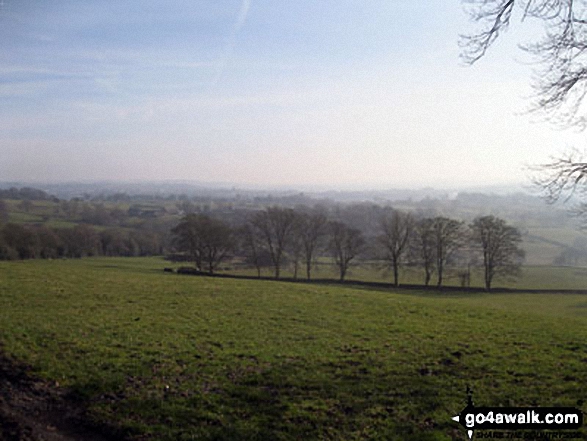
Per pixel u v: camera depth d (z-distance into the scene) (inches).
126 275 1168.2
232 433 307.0
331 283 1788.9
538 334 597.0
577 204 351.3
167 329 581.6
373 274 1956.2
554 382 402.9
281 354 485.1
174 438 300.8
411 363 460.1
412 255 1781.5
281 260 1914.4
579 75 324.5
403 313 754.2
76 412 338.6
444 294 1610.5
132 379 398.9
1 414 327.0
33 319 596.1
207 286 1021.8
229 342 530.6
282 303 823.1
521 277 1737.2
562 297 1544.0
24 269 1129.4
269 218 1904.5
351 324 650.2
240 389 380.8
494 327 644.7
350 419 330.0
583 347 526.0
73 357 449.4
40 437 300.2
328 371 432.1
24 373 403.2
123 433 308.5
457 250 1740.9
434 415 335.9
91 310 680.4
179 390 378.0
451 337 574.9
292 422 325.1
